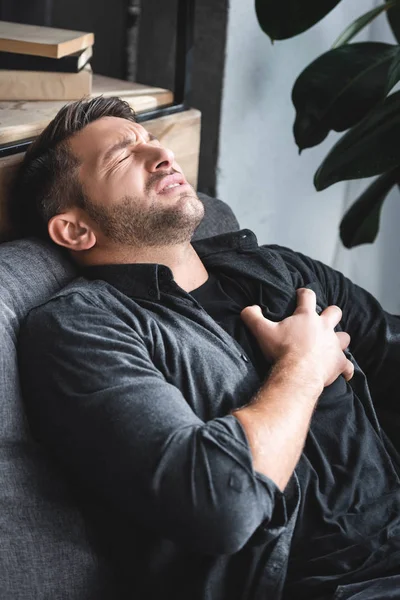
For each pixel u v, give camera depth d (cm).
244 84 212
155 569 125
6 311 132
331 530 133
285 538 126
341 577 127
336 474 140
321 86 189
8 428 125
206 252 161
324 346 141
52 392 125
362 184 259
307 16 183
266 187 231
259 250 163
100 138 150
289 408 126
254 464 119
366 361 167
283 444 122
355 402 150
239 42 206
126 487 117
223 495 114
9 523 123
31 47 171
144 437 117
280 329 142
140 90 193
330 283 169
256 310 146
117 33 220
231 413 125
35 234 158
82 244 151
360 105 188
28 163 154
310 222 250
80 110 154
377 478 144
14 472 124
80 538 126
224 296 152
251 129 219
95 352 125
